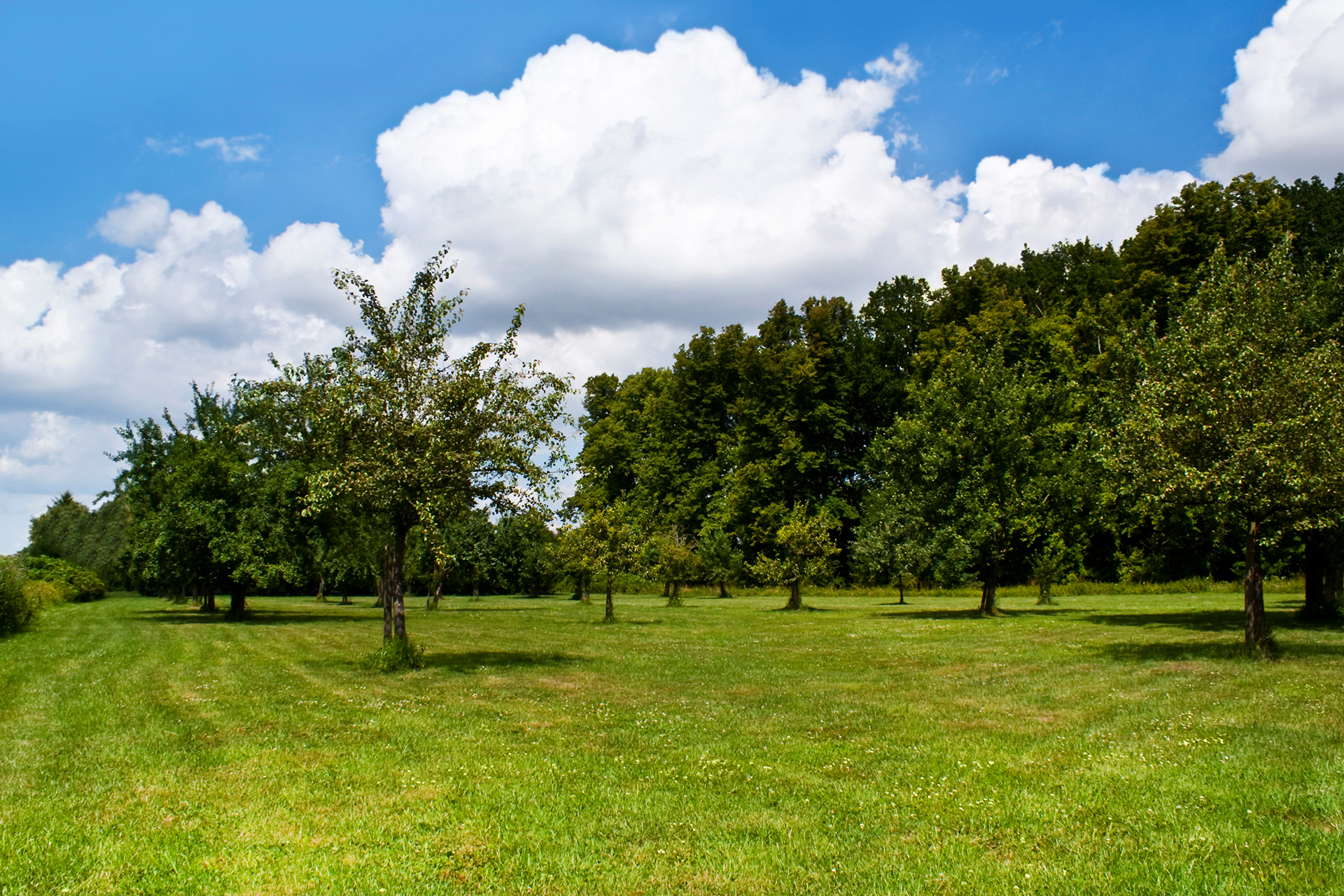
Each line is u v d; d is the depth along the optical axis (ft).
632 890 20.24
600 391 277.23
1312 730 34.30
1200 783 27.45
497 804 26.94
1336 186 155.02
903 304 221.25
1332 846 21.68
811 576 147.84
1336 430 53.06
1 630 93.40
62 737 37.35
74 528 239.91
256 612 140.05
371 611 148.25
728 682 54.13
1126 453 60.39
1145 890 19.65
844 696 47.96
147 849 22.68
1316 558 88.12
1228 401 55.93
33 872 21.12
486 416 62.44
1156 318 130.52
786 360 210.59
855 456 215.31
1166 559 159.84
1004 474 114.32
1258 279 65.51
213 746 35.45
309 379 62.54
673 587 170.81
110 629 98.94
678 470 233.55
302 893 19.97
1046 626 92.84
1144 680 50.29
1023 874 20.77
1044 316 196.75
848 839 23.66
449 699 47.62
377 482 59.16
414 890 20.13
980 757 32.04
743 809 26.35
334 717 42.09
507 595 235.81
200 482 114.73
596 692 50.47
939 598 178.81
